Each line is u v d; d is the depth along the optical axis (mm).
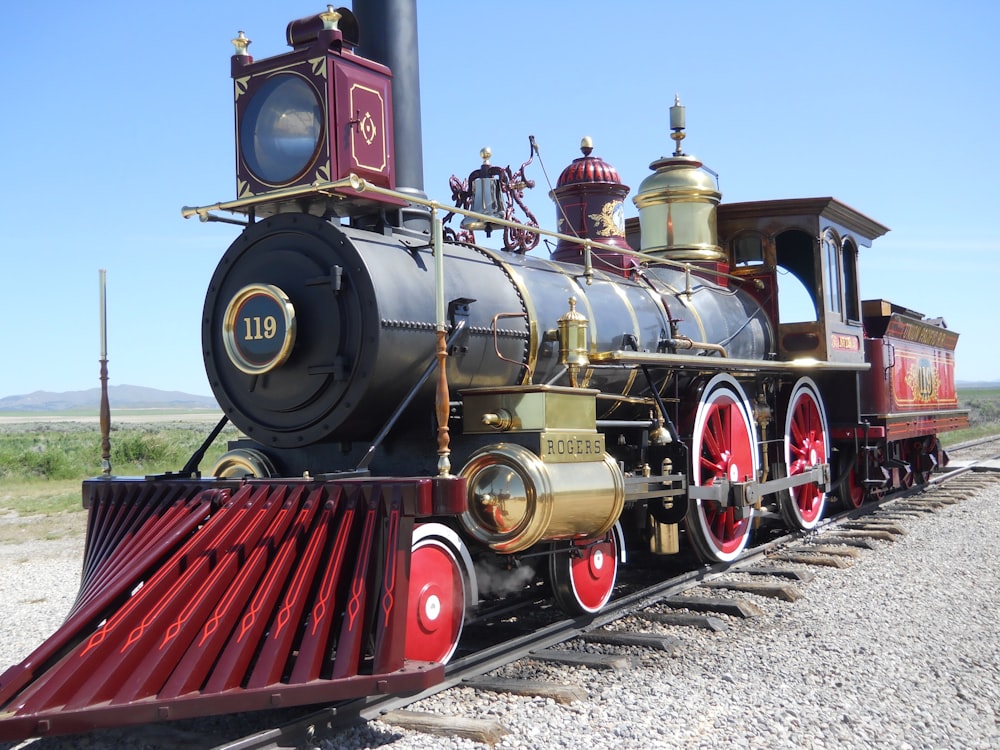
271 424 5738
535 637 5754
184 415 180750
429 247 6023
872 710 4625
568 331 6102
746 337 9672
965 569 8266
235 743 4000
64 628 4316
